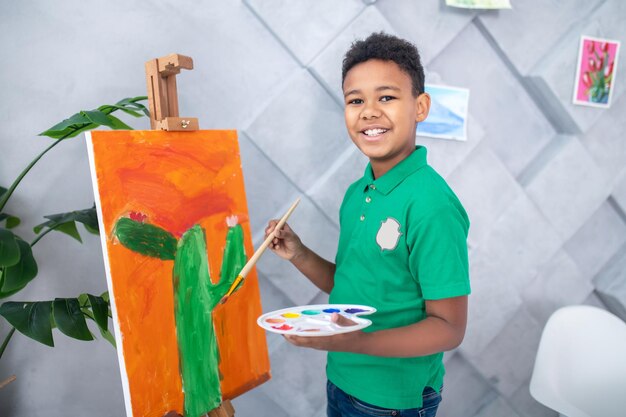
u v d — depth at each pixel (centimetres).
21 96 99
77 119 80
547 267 141
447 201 78
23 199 102
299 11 112
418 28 121
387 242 81
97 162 71
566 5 133
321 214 121
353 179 121
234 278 89
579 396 117
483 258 133
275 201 119
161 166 79
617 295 142
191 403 79
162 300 76
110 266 70
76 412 111
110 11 101
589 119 137
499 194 134
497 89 133
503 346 140
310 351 126
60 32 99
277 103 113
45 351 106
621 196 145
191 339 80
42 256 105
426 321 74
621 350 122
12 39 97
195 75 108
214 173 88
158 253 76
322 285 103
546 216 138
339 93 117
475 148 131
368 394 84
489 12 126
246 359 90
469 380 142
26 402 107
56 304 84
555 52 133
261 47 112
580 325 123
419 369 83
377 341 71
